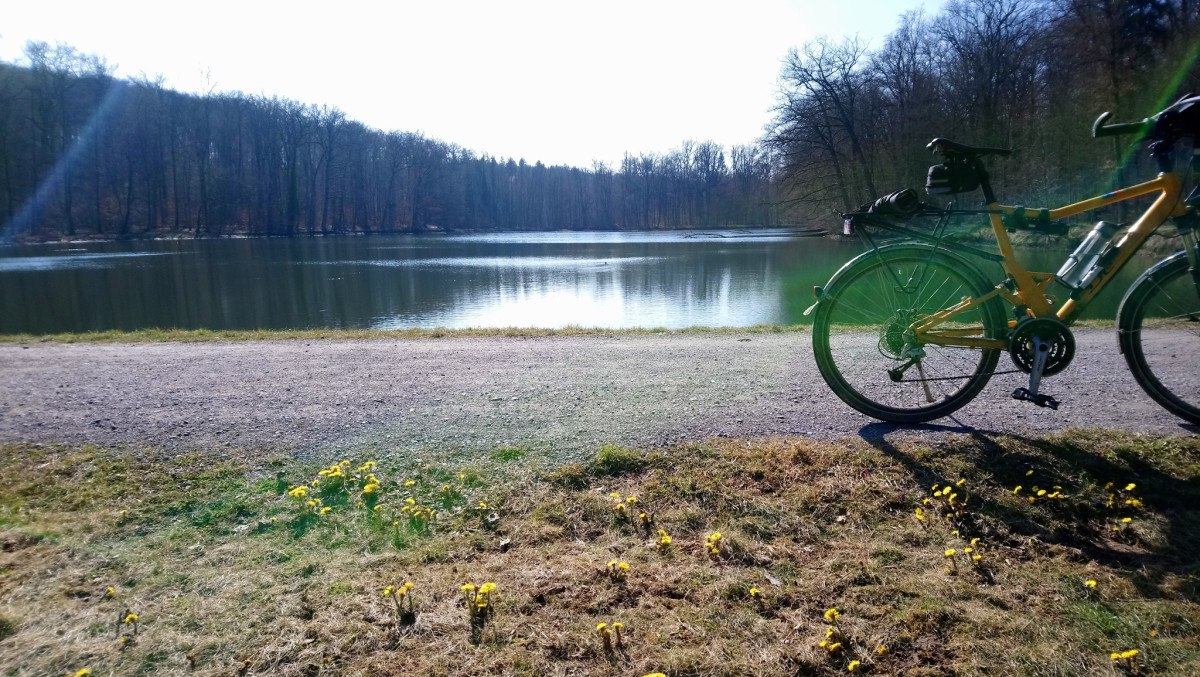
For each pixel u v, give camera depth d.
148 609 2.15
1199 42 23.97
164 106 68.19
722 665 1.84
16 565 2.45
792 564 2.36
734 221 91.50
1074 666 1.81
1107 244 3.16
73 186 61.50
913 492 2.80
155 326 15.22
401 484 3.05
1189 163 3.10
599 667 1.85
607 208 110.50
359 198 85.31
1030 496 2.73
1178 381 4.05
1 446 3.76
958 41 38.00
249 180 75.25
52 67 59.44
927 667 1.83
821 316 3.52
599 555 2.43
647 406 4.09
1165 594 2.10
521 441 3.51
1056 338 3.12
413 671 1.84
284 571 2.36
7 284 24.67
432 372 5.46
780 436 3.42
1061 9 31.23
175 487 3.11
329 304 18.97
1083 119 27.27
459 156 103.50
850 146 38.91
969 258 3.30
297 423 3.99
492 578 2.27
